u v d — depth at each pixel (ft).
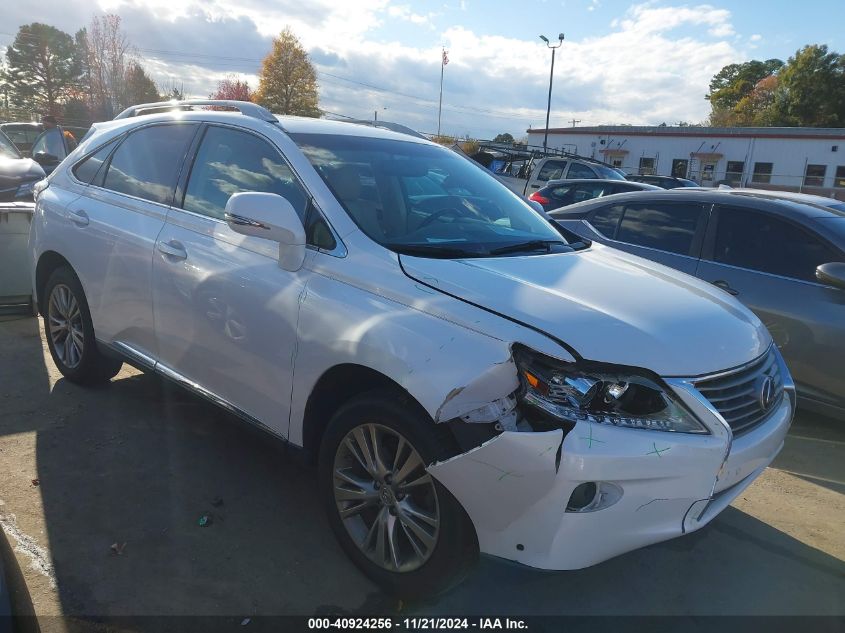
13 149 30.86
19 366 16.06
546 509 7.43
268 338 9.93
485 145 62.39
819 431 15.81
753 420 8.93
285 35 178.91
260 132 11.46
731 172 133.39
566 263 10.39
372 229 9.96
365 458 8.96
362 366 8.77
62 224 14.25
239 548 9.84
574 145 152.25
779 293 15.61
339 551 9.95
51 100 234.17
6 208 18.24
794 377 15.33
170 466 11.98
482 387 7.63
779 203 16.65
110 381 15.61
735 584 9.95
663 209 18.78
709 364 8.27
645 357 7.88
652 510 7.75
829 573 10.31
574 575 9.92
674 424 7.79
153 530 10.08
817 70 187.21
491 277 9.00
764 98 213.46
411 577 8.55
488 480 7.54
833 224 15.67
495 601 9.21
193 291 11.16
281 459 12.58
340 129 12.30
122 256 12.66
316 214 10.14
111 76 179.73
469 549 8.13
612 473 7.39
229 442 13.07
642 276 10.32
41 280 15.46
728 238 17.08
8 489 10.84
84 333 14.19
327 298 9.25
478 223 11.49
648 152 142.10
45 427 13.08
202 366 11.28
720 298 10.34
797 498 12.66
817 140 125.08
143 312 12.34
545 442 7.29
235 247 10.72
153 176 12.98
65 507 10.48
